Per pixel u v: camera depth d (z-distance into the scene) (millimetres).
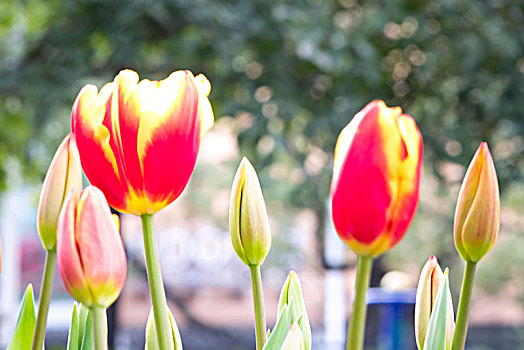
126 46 3787
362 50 3725
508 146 4293
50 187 589
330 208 566
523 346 8531
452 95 4219
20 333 667
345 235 553
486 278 8352
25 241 11281
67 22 3982
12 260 9672
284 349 570
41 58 3982
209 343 10164
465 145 4082
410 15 3889
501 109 4043
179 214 10672
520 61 4156
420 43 3986
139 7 3586
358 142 544
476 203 604
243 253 650
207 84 661
